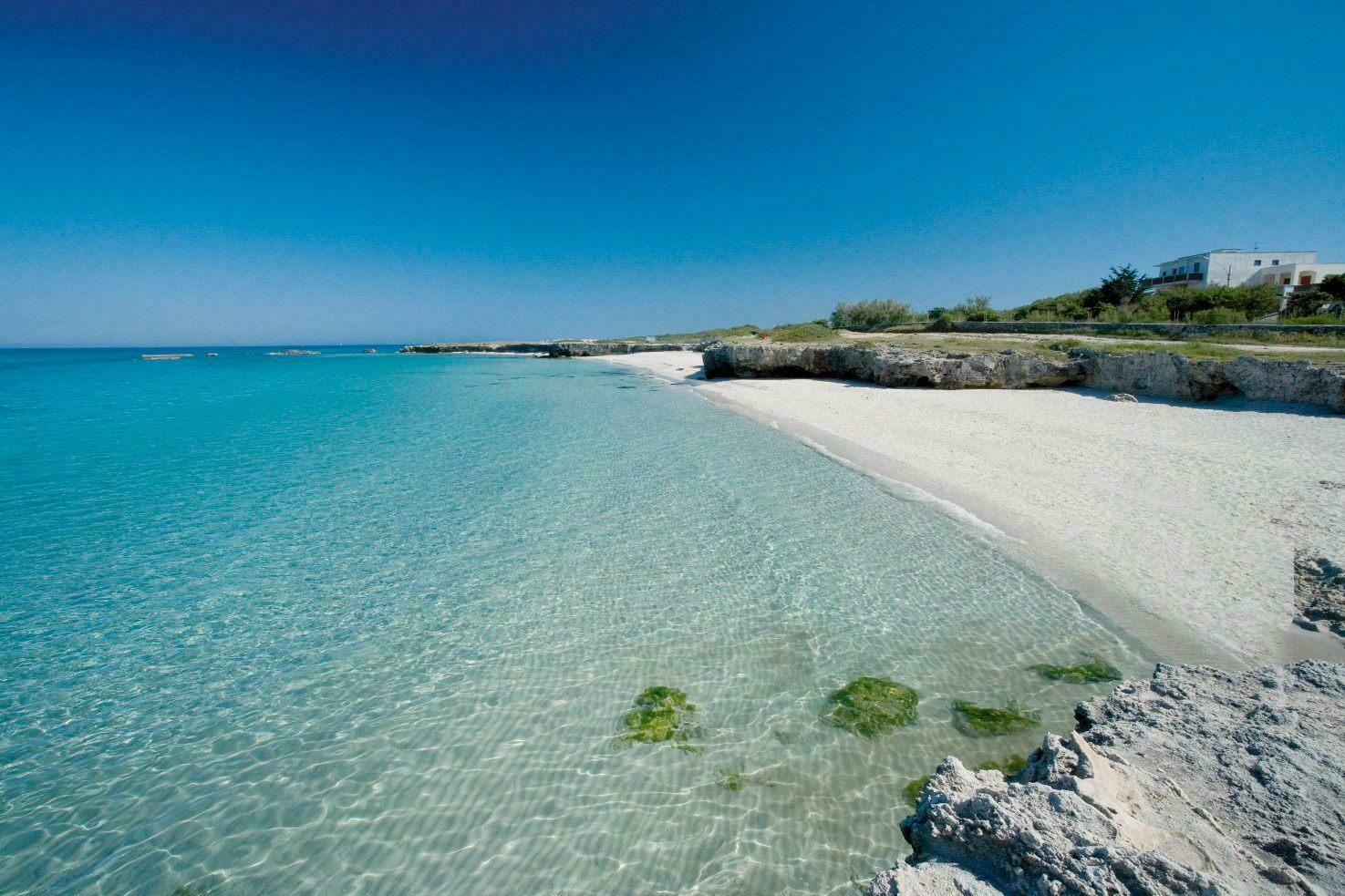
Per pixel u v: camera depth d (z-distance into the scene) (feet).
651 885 14.12
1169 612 23.65
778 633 24.64
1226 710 14.28
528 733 19.45
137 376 187.52
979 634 23.66
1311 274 186.80
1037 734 18.13
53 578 31.40
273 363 291.99
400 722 20.17
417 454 59.67
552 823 16.01
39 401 111.45
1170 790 11.39
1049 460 45.34
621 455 57.62
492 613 27.27
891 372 96.17
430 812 16.48
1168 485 37.81
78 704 21.48
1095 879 9.02
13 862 15.14
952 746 17.94
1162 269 224.12
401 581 30.78
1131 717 14.57
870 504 39.04
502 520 39.34
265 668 23.48
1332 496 33.73
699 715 20.02
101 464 55.98
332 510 42.04
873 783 16.80
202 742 19.48
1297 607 23.08
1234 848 9.86
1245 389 61.93
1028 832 9.98
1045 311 180.14
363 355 435.94
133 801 17.11
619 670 22.70
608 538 35.76
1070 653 21.99
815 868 14.30
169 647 24.98
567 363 252.42
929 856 11.16
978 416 65.51
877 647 23.27
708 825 15.72
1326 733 12.89
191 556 34.12
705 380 130.82
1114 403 69.00
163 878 14.75
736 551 33.12
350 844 15.56
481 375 189.37
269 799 17.07
